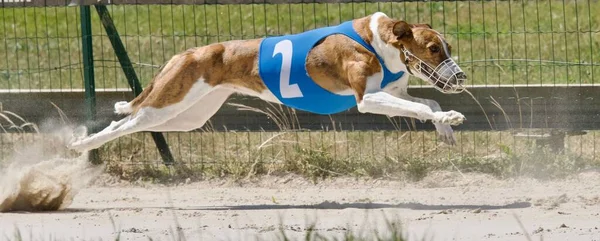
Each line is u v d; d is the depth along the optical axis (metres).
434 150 12.28
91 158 12.34
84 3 12.18
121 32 17.45
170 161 12.51
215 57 10.43
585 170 11.64
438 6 18.16
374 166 11.92
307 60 10.14
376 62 9.95
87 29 12.38
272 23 17.59
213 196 11.33
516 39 16.56
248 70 10.34
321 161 12.03
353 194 11.20
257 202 10.86
